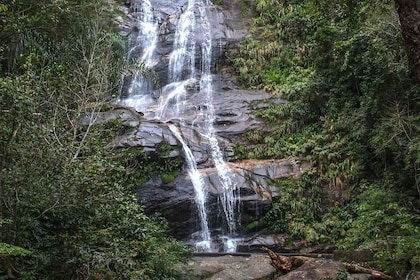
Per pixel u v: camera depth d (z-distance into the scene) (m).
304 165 13.66
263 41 19.47
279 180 13.29
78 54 11.52
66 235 5.62
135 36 19.91
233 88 17.75
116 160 10.12
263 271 8.58
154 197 11.93
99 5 13.45
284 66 18.14
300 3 20.02
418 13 3.66
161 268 6.62
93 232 5.93
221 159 13.95
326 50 15.40
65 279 5.61
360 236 9.38
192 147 13.73
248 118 15.55
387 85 12.29
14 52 10.79
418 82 3.74
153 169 12.33
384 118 12.02
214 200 12.52
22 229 5.42
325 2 8.45
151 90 17.62
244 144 14.74
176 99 17.02
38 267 5.48
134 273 5.52
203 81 18.05
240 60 18.45
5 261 5.25
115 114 12.73
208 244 12.00
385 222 9.12
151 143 12.46
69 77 10.23
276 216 12.56
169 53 19.17
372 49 12.70
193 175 12.83
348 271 7.84
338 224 11.88
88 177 5.97
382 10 10.59
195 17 20.36
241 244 11.93
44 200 5.46
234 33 19.95
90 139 7.57
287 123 15.21
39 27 11.77
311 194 12.91
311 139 14.38
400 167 11.82
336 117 14.52
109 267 5.70
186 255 7.66
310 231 11.90
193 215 12.23
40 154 5.57
